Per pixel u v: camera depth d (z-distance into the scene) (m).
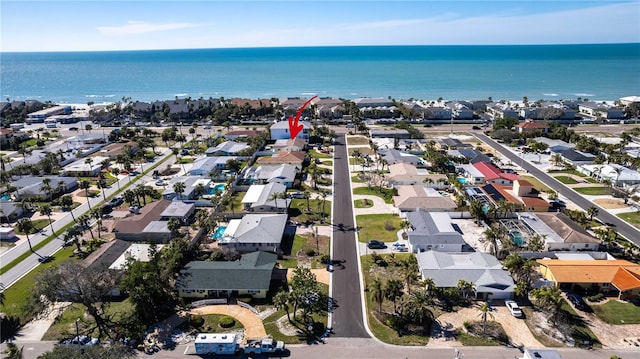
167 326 73.94
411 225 106.12
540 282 82.44
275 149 182.38
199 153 185.25
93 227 114.06
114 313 77.12
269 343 66.94
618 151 162.88
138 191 124.94
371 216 117.56
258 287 80.56
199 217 115.62
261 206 119.31
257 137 193.75
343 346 68.38
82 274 73.12
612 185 134.75
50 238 108.50
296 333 71.50
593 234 104.19
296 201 128.50
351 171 156.12
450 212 116.62
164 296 79.12
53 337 71.75
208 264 87.62
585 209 119.31
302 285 77.12
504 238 99.44
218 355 66.81
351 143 196.62
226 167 157.88
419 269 87.44
